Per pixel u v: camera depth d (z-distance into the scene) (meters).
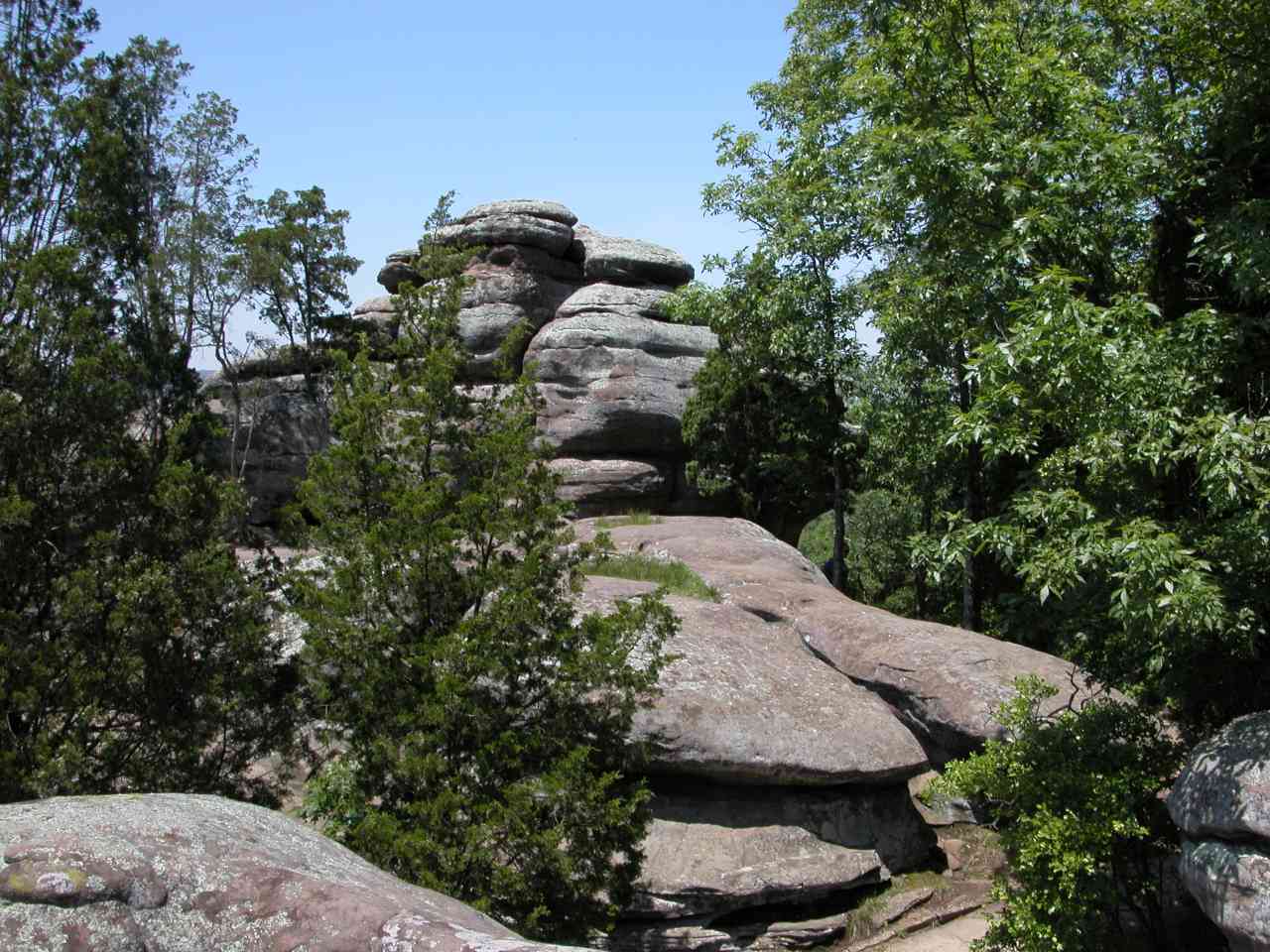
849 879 12.80
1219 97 9.80
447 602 11.12
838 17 23.86
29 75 24.61
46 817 4.43
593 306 29.25
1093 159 9.84
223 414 30.36
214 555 11.48
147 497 11.38
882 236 19.16
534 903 9.88
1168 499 9.48
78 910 3.85
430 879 9.41
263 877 4.13
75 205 23.77
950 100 11.44
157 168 30.62
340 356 12.37
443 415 12.01
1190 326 8.87
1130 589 7.99
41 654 10.18
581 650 11.16
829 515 44.62
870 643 15.42
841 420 27.25
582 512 27.41
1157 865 10.07
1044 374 9.13
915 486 26.38
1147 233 11.49
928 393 22.17
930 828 14.30
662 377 28.59
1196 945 9.48
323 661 10.80
